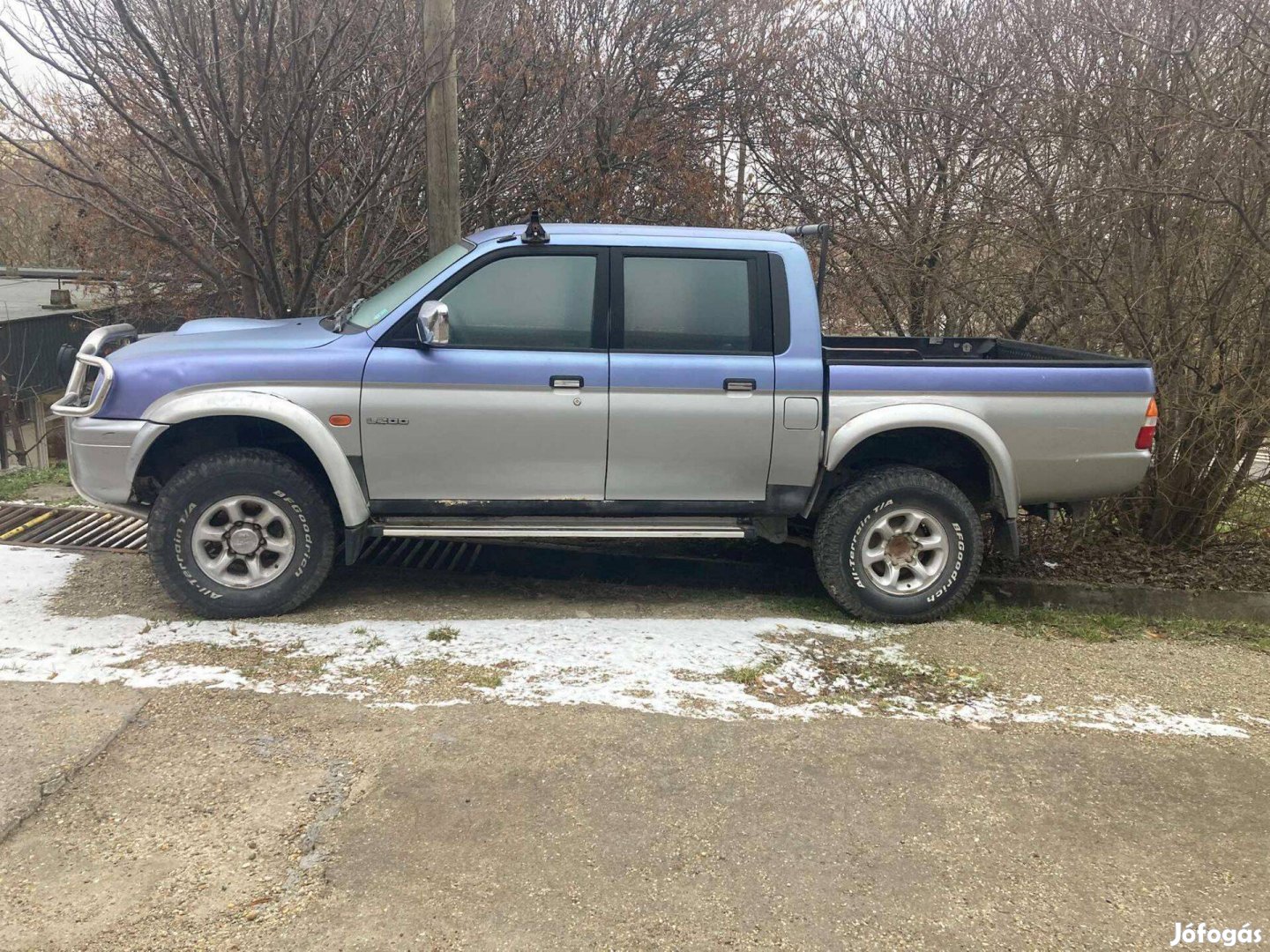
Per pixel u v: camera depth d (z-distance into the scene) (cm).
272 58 605
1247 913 271
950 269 746
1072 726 379
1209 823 316
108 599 468
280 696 370
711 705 379
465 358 439
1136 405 479
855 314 893
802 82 972
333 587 502
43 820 289
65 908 253
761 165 1050
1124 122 598
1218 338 575
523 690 383
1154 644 481
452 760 330
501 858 280
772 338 460
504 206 951
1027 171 687
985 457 478
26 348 1320
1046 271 654
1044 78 689
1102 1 616
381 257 720
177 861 273
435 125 646
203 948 241
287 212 684
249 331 473
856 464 498
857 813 311
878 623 483
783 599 520
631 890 269
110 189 625
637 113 1134
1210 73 570
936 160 803
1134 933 261
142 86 622
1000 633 481
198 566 438
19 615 442
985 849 296
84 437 426
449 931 250
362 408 434
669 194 1143
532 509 459
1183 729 381
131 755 325
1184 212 564
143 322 1153
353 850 281
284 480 436
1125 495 616
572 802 309
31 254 1781
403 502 450
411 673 394
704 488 465
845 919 261
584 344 449
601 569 570
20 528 589
